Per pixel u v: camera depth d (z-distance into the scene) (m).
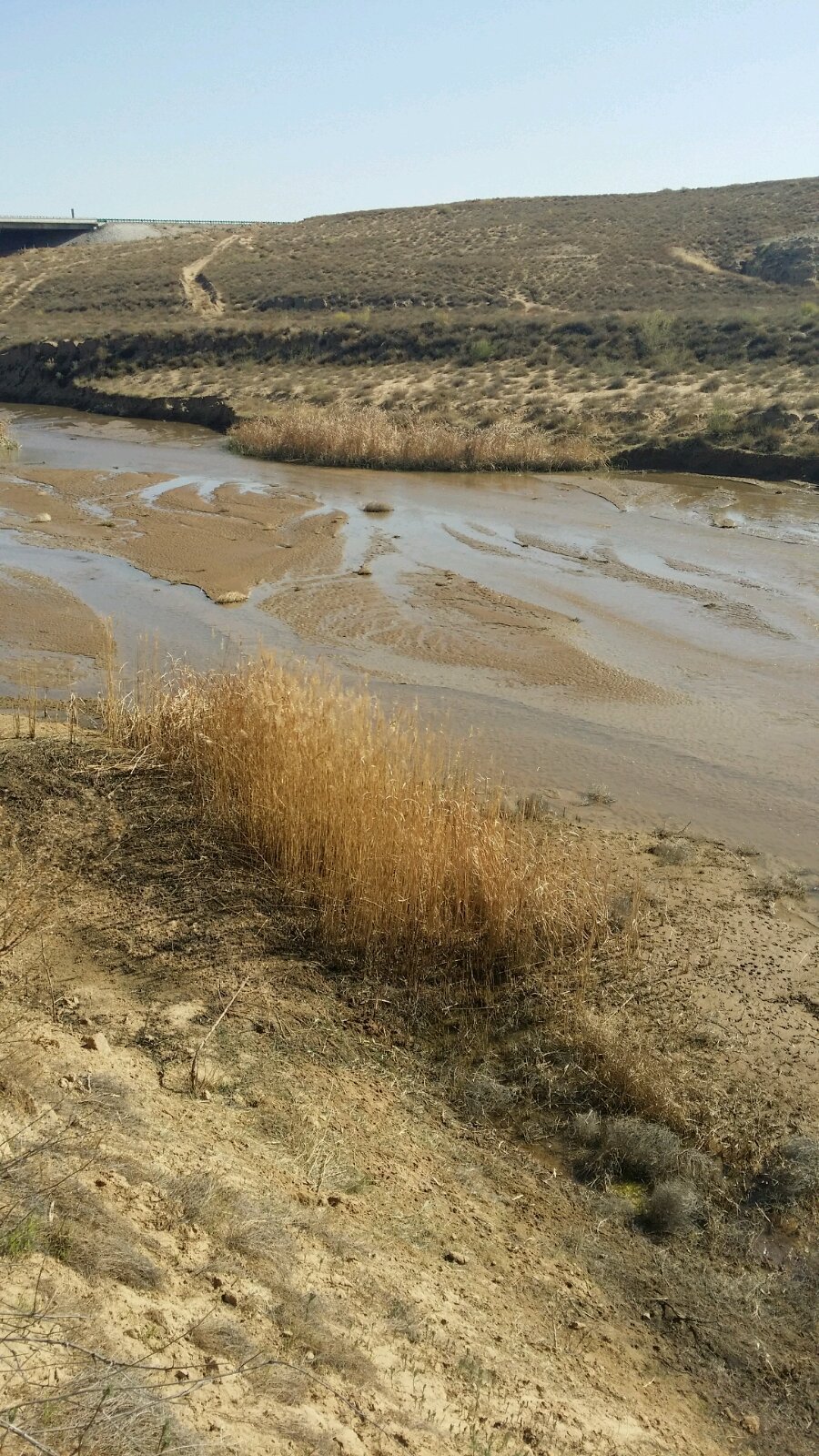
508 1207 5.54
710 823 10.48
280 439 31.42
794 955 8.01
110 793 9.25
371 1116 6.02
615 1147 6.02
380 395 37.31
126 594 17.69
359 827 7.91
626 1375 4.53
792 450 27.67
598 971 7.64
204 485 26.80
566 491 26.64
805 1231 5.57
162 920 7.63
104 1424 2.92
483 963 7.55
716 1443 4.30
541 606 17.22
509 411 33.91
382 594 17.73
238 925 7.69
